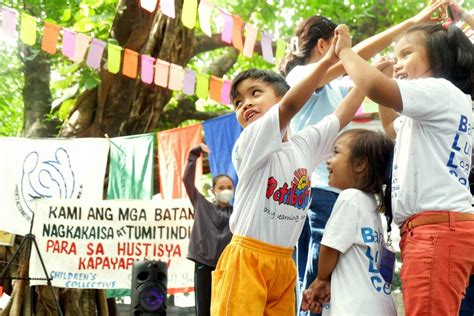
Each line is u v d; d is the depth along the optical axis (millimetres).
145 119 9297
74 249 7953
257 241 3148
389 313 3369
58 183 8133
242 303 3041
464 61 3406
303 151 3354
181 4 8812
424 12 4059
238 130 8328
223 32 6746
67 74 10266
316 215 4027
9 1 10641
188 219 8047
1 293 7906
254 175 3191
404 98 3094
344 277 3379
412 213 3137
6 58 12047
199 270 6625
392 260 3512
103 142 8273
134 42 8914
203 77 7348
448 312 2979
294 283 3260
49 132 10320
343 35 3223
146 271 4578
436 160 3133
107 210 8047
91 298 8734
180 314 14508
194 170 6891
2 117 12805
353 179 3611
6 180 8039
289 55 4602
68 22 11008
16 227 7965
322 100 4398
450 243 3012
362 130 3688
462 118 3223
